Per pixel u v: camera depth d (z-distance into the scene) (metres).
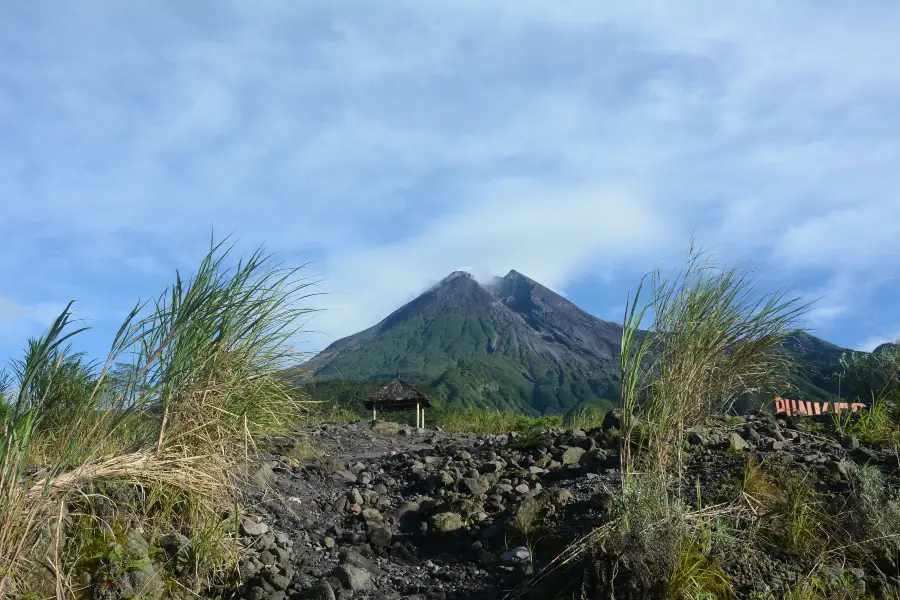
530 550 4.48
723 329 5.05
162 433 4.12
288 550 4.71
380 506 5.91
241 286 4.48
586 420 11.98
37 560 3.33
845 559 3.88
